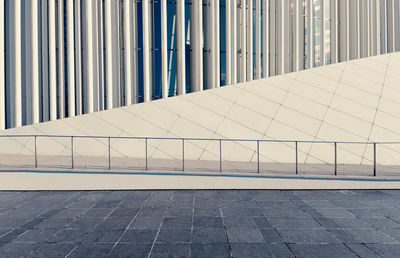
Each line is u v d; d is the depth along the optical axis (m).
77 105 14.20
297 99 11.13
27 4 13.55
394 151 9.32
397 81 11.73
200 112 11.01
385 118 10.18
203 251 3.57
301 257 3.41
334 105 10.76
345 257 3.41
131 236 4.07
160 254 3.50
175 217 4.91
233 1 15.37
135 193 6.70
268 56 16.50
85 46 13.89
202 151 9.70
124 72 14.82
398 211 5.18
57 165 7.74
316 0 17.28
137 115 11.09
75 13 14.03
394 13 17.97
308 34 16.69
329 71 12.52
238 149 9.66
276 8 16.31
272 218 4.83
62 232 4.23
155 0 15.05
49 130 10.65
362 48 17.25
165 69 14.66
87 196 6.43
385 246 3.71
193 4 15.35
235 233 4.16
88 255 3.48
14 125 13.70
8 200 6.12
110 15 14.05
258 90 11.77
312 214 5.04
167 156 9.64
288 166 8.21
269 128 10.18
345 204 5.65
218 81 15.38
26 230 4.33
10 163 8.04
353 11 17.12
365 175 7.04
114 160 8.91
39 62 14.23
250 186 6.98
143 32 14.45
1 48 13.69
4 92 13.95
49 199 6.19
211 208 5.44
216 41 15.25
